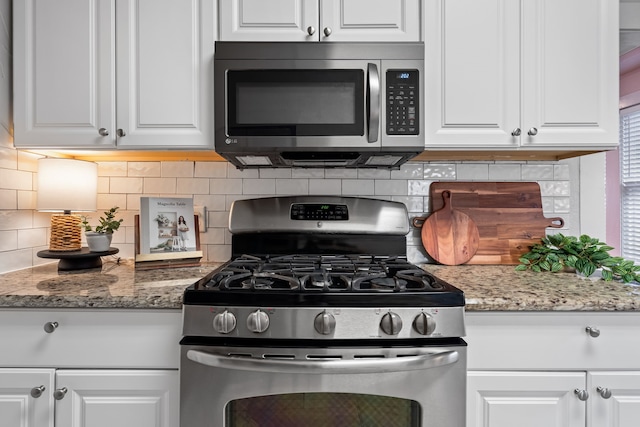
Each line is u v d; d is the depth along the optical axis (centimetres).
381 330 92
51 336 101
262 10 127
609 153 238
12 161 133
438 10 128
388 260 140
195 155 151
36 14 128
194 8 128
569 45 129
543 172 162
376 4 127
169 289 109
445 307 94
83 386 100
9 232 133
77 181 141
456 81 128
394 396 94
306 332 92
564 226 161
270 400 96
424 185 162
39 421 100
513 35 128
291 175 162
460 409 95
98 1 128
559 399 102
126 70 128
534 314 103
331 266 126
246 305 93
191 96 128
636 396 102
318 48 124
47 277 126
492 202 159
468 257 155
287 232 148
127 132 128
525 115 129
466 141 129
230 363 90
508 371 102
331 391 94
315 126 124
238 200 152
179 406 100
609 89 129
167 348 102
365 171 162
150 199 143
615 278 127
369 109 122
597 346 102
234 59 124
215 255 161
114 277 127
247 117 125
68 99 128
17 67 128
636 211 236
